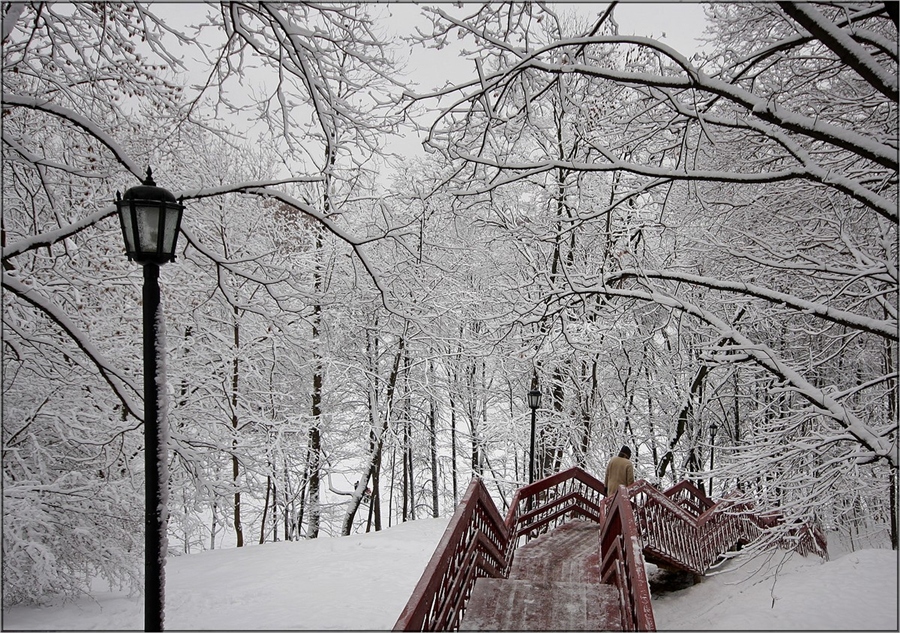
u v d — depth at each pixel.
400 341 20.75
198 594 8.87
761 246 9.38
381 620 7.31
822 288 9.20
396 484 26.67
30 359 9.33
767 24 8.61
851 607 7.35
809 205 9.25
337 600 8.30
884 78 4.93
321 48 7.68
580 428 18.36
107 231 10.51
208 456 11.80
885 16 6.41
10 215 10.01
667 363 17.80
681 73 7.82
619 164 6.81
